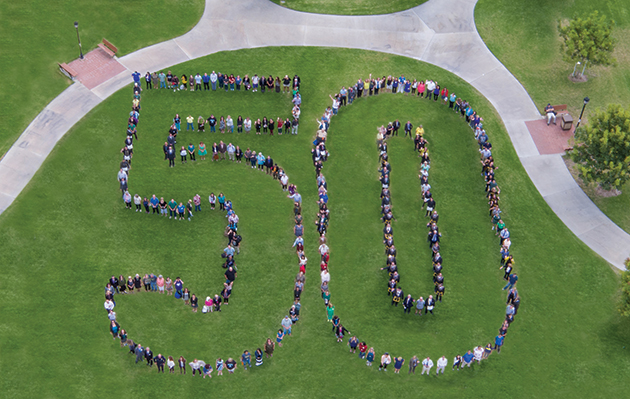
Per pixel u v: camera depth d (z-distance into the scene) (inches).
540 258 2337.6
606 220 2433.6
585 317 2213.3
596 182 2458.2
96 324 2133.4
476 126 2600.9
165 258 2278.5
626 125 2332.7
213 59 2797.7
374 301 2223.2
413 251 2332.7
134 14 2908.5
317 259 2304.4
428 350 2132.1
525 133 2640.3
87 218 2353.6
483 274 2294.5
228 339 2129.7
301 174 2495.1
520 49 2874.0
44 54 2758.4
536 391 2066.9
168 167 2488.9
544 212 2445.9
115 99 2655.0
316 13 2970.0
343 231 2369.6
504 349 2142.0
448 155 2564.0
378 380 2073.1
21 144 2518.5
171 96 2674.7
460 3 2999.5
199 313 2175.2
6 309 2146.9
